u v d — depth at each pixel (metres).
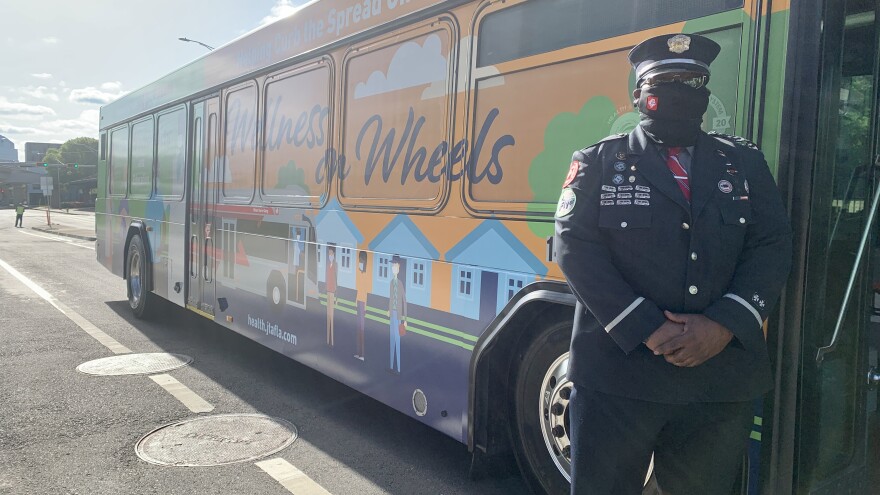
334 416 4.85
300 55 5.05
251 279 5.79
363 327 4.34
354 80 4.45
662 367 2.04
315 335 4.86
